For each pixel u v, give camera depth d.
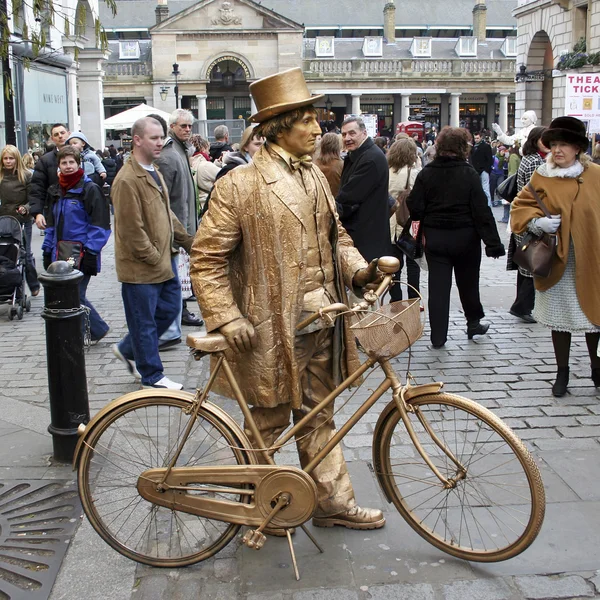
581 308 5.03
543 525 3.51
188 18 56.91
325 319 3.10
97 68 27.23
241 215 3.13
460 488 3.58
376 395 3.22
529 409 5.06
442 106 63.38
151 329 5.39
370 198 6.11
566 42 27.69
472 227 6.39
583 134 4.98
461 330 7.20
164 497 3.23
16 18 6.85
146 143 5.35
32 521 3.67
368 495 3.85
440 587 3.07
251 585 3.12
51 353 4.21
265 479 3.12
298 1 80.25
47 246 7.45
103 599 3.06
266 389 3.19
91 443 3.28
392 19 69.69
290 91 3.06
